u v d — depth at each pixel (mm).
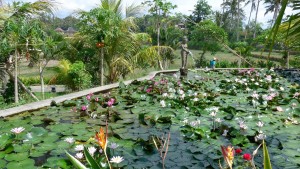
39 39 8047
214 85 7598
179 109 4723
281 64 18156
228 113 4484
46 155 2857
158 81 7836
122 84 6777
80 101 4953
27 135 3256
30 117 4059
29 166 2588
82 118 4117
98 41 9023
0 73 8812
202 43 21594
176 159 2766
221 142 3242
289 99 5367
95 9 8664
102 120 4051
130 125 3877
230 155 1304
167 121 3975
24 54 8523
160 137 3367
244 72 10570
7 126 3676
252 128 3760
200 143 3199
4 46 7109
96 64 10469
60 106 4801
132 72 10023
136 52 10781
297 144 3207
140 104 5082
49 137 3295
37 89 14602
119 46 9938
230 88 6883
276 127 3836
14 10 7598
